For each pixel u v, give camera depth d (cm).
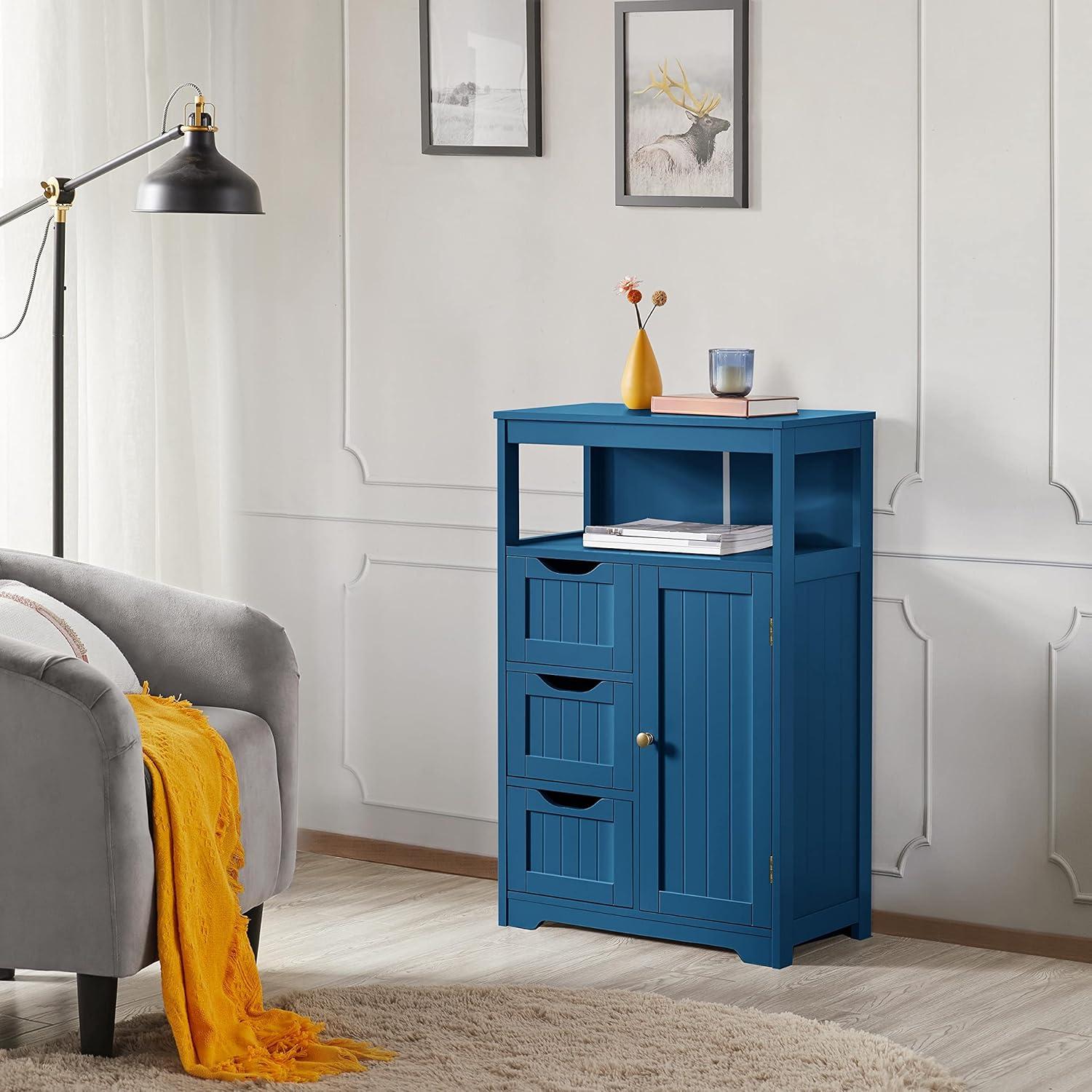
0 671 281
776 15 365
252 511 440
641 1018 307
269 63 427
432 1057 289
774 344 372
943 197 351
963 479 354
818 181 364
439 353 412
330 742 436
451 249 408
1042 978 336
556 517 400
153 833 285
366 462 423
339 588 430
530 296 400
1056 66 338
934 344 354
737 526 357
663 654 347
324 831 438
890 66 354
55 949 283
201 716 311
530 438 360
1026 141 342
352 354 423
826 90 361
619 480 386
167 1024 304
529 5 390
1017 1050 296
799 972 338
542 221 396
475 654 414
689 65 373
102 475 409
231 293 437
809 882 348
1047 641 347
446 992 320
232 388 439
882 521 362
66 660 281
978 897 358
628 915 355
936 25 349
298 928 369
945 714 359
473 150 401
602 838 358
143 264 412
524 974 337
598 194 389
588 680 360
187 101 426
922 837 363
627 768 352
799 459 364
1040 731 349
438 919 376
